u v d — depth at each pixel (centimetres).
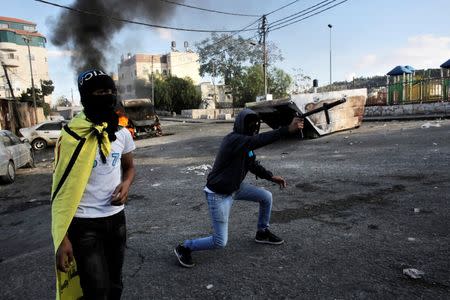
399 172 739
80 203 214
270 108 1383
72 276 216
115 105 224
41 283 372
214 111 4844
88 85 212
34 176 1116
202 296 320
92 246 215
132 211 635
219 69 5812
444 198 547
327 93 1420
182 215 582
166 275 364
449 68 2009
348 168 827
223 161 350
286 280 336
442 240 399
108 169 221
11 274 401
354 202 571
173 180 873
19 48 7912
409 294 298
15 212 707
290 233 457
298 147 1241
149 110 2198
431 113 1984
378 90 2345
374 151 1008
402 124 1622
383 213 507
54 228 205
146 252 429
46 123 1989
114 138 221
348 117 1519
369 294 303
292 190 679
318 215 522
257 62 5466
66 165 207
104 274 217
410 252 375
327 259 374
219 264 380
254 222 509
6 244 529
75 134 210
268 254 396
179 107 6247
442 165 758
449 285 307
